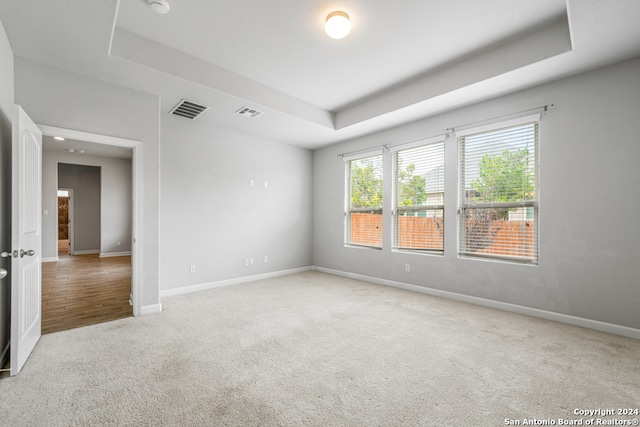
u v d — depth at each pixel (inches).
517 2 88.7
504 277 133.8
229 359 87.7
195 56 119.0
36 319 96.2
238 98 134.5
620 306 106.0
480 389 72.8
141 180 126.6
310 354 91.1
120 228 302.5
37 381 75.0
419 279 166.4
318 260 231.3
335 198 217.6
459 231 150.6
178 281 161.8
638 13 79.5
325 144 219.6
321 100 163.3
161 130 155.7
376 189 192.2
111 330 109.0
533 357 89.0
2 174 85.7
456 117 149.2
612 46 95.2
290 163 220.1
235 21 97.2
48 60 103.0
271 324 116.3
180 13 93.2
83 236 319.0
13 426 59.1
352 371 81.2
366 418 62.2
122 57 101.8
